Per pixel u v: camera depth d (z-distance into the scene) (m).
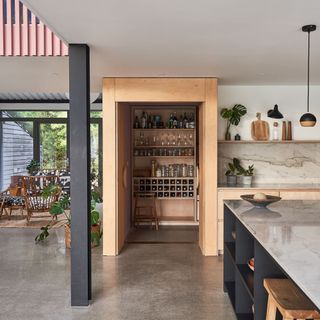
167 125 7.02
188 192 7.04
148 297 3.64
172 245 5.66
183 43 3.46
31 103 10.16
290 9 2.65
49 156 10.36
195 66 4.40
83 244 3.43
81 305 3.42
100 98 9.54
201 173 5.39
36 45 4.02
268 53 3.84
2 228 6.83
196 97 5.02
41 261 4.82
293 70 4.65
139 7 2.60
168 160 7.27
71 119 3.43
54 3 2.52
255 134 5.75
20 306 3.44
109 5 2.56
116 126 5.03
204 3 2.54
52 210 5.47
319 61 4.19
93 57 3.95
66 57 4.08
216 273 4.36
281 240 2.18
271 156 5.87
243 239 3.20
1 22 4.01
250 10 2.67
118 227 5.18
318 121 5.77
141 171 7.10
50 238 6.06
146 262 4.79
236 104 5.75
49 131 10.36
